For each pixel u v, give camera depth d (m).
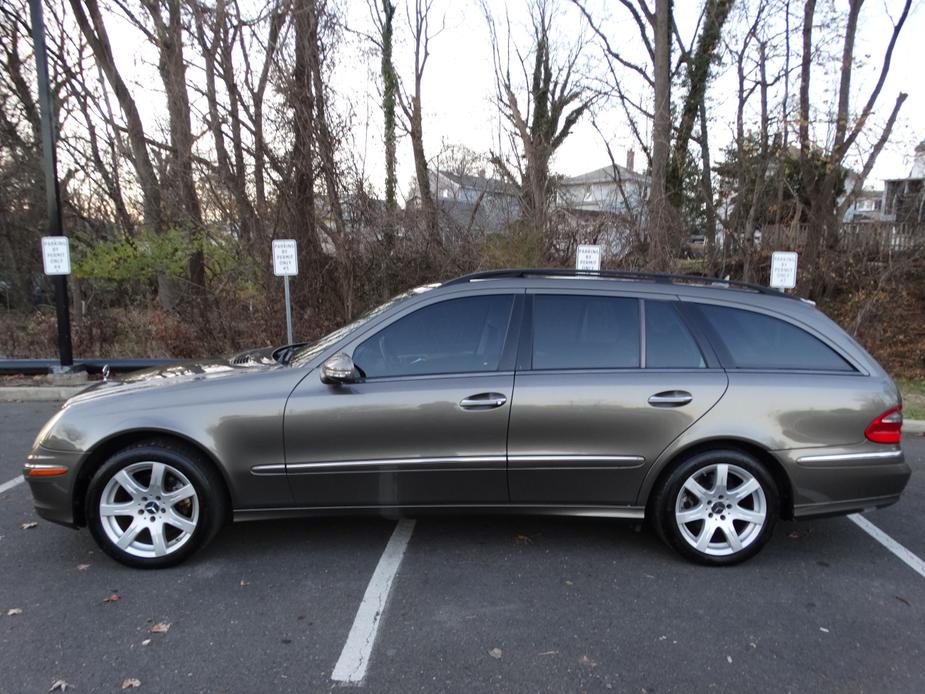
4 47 13.96
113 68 12.75
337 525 4.07
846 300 11.32
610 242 11.24
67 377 8.46
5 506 4.36
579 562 3.61
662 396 3.44
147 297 11.32
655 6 13.97
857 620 3.07
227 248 10.57
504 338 3.55
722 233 13.22
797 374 3.54
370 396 3.39
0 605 3.10
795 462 3.47
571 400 3.41
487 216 11.55
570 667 2.67
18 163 14.15
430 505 3.52
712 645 2.84
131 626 2.93
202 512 3.43
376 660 2.70
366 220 10.65
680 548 3.55
